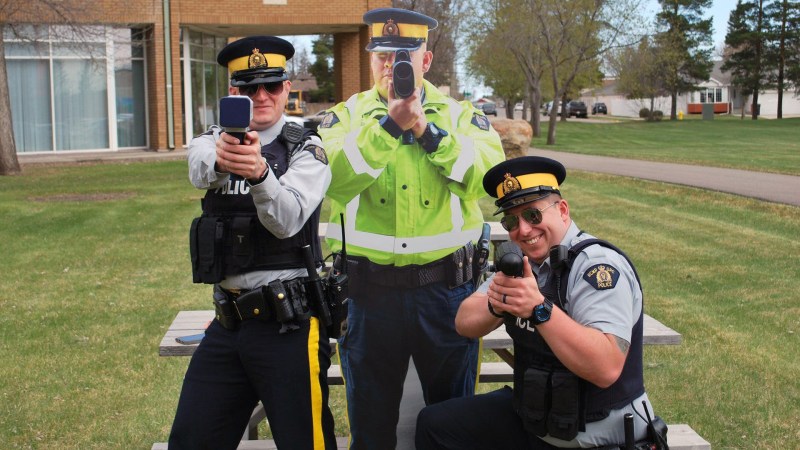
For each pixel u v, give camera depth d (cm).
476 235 354
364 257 340
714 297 738
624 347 283
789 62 6550
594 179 1695
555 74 3281
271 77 299
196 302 735
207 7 2538
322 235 656
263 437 467
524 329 298
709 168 1892
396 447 361
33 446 442
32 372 551
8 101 1886
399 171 334
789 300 723
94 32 2058
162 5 2506
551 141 3303
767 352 583
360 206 344
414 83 313
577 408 288
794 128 4641
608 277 288
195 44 2766
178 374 550
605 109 8294
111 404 498
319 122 359
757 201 1272
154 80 2555
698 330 636
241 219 295
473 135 346
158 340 620
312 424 298
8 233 1089
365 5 2588
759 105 7250
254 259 296
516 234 304
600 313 285
